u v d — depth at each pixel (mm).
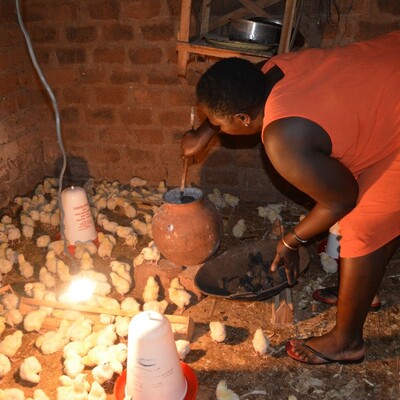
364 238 2178
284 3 3818
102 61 4289
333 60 1979
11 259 3521
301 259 2863
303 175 1871
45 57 4395
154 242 3174
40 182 4812
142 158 4586
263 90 2020
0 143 4250
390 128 1972
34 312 2848
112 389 2465
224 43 3438
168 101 4305
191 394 2311
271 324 2873
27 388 2510
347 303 2359
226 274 2971
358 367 2541
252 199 4434
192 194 3148
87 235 3693
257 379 2504
